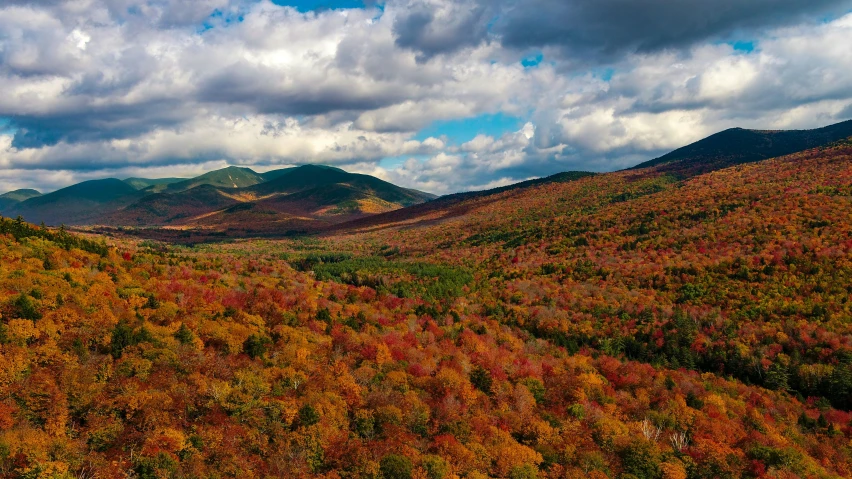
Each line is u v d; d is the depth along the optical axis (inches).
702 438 3398.1
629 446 3115.2
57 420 2176.4
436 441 2925.7
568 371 4466.0
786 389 4736.7
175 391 2623.0
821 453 3540.8
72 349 2679.6
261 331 3932.1
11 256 3794.3
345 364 3607.3
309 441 2598.4
